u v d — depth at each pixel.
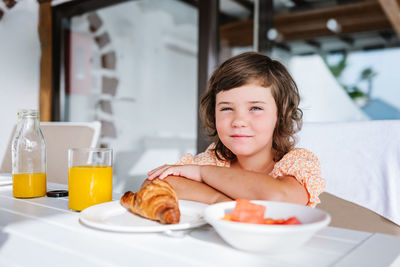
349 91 3.43
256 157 0.83
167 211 0.44
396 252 0.37
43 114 2.59
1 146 2.33
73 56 2.66
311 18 2.72
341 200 0.88
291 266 0.33
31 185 0.69
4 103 2.36
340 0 2.59
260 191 0.55
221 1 1.90
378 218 0.83
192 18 2.30
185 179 0.68
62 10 2.61
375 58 3.36
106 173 0.59
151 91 2.56
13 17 2.39
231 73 0.71
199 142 1.88
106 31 2.59
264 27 2.04
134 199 0.50
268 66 0.74
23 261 0.36
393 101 3.40
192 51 2.34
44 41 2.57
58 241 0.41
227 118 0.72
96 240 0.41
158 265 0.33
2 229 0.46
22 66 2.47
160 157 2.62
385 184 0.83
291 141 0.87
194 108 2.45
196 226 0.44
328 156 0.92
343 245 0.40
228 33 1.95
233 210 0.41
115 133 2.60
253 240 0.34
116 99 2.60
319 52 3.19
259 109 0.70
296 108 0.84
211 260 0.35
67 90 2.68
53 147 1.31
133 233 0.43
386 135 0.87
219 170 0.64
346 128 0.93
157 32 2.48
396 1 2.55
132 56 2.56
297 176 0.64
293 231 0.32
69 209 0.59
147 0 2.46
